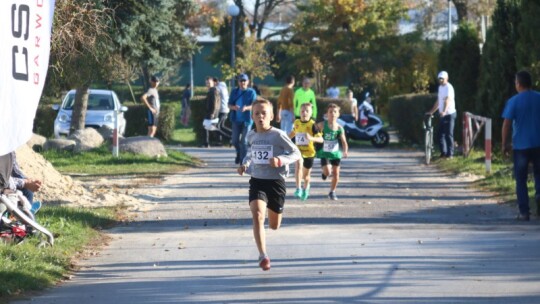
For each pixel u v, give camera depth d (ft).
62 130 120.47
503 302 34.01
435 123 123.44
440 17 223.71
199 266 41.78
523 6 90.63
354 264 41.60
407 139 140.36
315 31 206.39
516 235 49.32
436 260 42.34
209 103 127.34
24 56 35.47
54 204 59.21
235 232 51.29
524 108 56.13
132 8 97.45
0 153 34.78
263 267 39.14
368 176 85.30
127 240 48.96
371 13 200.34
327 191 71.87
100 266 42.11
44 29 36.19
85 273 40.60
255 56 207.72
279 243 47.24
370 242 47.32
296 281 38.11
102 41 78.74
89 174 83.10
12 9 35.09
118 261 43.24
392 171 91.04
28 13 35.63
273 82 290.76
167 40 107.65
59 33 65.77
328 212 59.67
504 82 102.27
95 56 77.36
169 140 140.67
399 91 198.49
